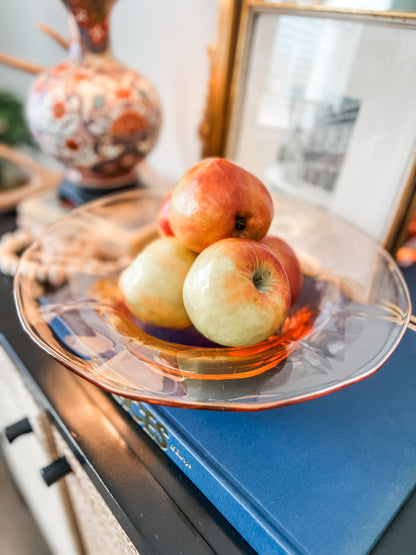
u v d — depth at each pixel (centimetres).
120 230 55
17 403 54
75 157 57
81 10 50
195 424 33
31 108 56
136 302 37
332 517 27
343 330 38
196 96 66
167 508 31
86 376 31
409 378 38
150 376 33
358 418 34
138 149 59
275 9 47
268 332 33
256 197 35
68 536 60
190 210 35
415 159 43
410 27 39
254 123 56
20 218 65
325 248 50
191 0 60
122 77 55
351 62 45
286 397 29
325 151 51
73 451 36
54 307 42
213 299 31
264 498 28
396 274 43
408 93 42
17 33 97
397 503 28
